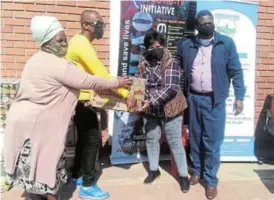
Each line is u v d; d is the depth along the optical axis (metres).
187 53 4.58
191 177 4.91
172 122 4.66
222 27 5.44
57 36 3.66
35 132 3.65
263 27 5.76
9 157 3.73
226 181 5.03
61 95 3.67
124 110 4.36
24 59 5.19
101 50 5.32
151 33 4.56
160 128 4.83
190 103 4.69
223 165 5.55
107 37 5.32
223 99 4.57
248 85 5.57
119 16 5.23
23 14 5.10
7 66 5.16
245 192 4.76
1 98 4.74
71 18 5.21
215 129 4.57
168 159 5.59
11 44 5.13
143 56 4.66
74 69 3.69
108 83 3.96
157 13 5.28
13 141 3.70
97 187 4.55
